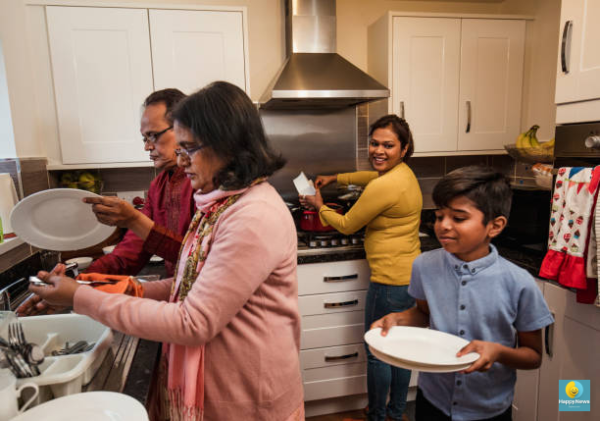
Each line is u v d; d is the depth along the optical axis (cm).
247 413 85
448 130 236
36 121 191
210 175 81
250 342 83
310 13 231
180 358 84
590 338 145
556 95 161
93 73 195
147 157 206
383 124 180
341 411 219
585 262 138
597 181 134
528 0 243
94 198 102
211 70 206
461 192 93
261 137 80
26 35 187
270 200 80
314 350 206
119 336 104
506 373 105
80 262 174
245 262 73
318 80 208
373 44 246
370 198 175
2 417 64
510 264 102
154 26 198
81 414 65
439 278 109
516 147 205
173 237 109
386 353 87
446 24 227
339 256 200
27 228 110
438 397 111
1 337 77
